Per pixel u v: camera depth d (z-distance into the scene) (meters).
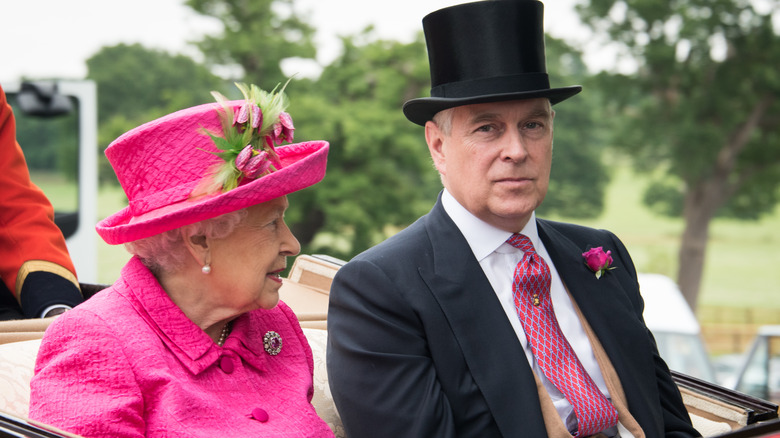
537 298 2.89
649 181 37.53
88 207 7.85
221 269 2.36
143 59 32.19
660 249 43.31
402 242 2.85
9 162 3.37
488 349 2.71
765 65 23.72
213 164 2.32
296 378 2.57
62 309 3.11
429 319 2.69
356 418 2.67
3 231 3.29
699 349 9.29
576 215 29.50
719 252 50.12
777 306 38.16
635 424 2.85
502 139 2.78
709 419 3.11
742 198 27.39
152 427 2.20
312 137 22.17
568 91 2.78
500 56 2.81
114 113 31.42
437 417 2.60
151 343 2.26
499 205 2.78
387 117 22.91
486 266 2.89
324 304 3.51
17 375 2.45
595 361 2.94
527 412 2.66
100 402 2.12
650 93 24.39
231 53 23.75
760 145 25.27
